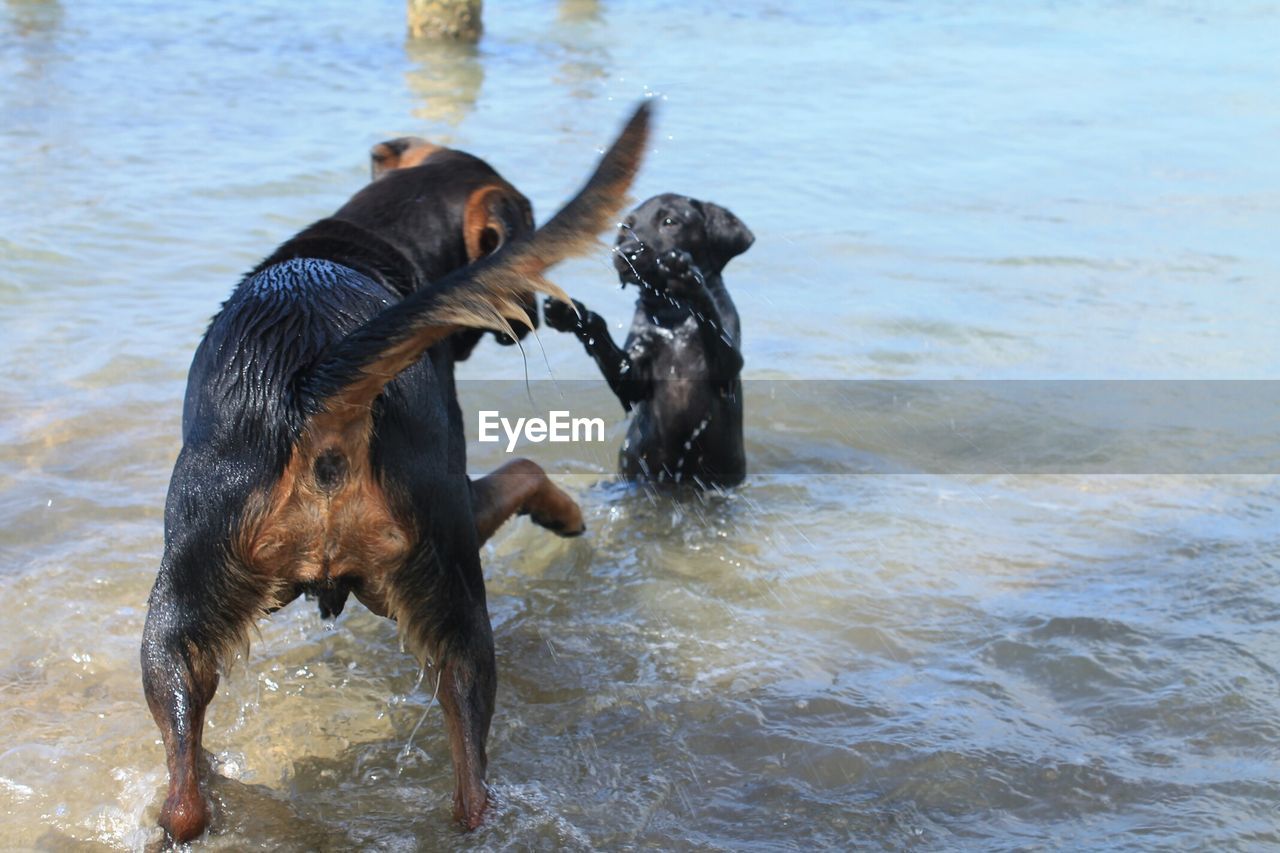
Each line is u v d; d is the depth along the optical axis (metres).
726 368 6.31
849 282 9.16
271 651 5.22
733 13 19.31
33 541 5.77
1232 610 5.35
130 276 8.69
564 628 5.39
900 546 6.00
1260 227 10.48
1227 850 3.93
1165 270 9.55
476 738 4.10
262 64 14.86
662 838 4.09
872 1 20.70
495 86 14.20
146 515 6.03
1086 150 12.55
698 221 6.32
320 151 11.44
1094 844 3.98
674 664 5.11
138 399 7.11
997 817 4.16
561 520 5.77
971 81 15.31
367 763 4.54
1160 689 4.80
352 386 3.74
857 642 5.24
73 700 4.78
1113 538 6.02
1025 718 4.70
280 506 3.86
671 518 6.32
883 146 12.44
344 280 4.30
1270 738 4.50
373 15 18.02
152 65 14.55
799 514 6.34
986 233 10.21
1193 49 17.44
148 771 4.38
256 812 4.16
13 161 10.82
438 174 5.20
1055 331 8.48
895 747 4.52
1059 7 20.58
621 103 13.55
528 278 3.63
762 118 13.23
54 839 4.04
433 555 4.05
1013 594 5.56
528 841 4.07
